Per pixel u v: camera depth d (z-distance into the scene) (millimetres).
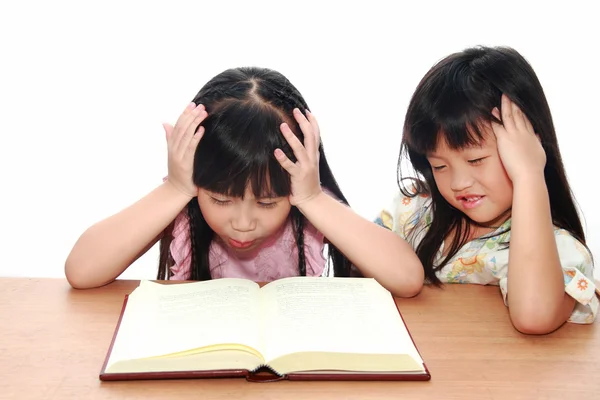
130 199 1688
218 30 1630
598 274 1591
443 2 1585
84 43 1648
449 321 782
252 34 1625
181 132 855
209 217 880
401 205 1113
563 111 1597
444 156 853
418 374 636
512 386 634
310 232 1051
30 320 750
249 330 672
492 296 866
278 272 1105
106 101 1676
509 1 1569
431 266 987
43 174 1690
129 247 868
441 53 1599
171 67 1658
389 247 885
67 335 714
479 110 816
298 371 632
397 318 725
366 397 607
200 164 841
